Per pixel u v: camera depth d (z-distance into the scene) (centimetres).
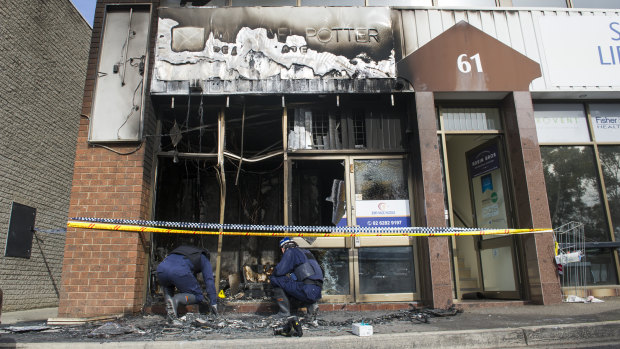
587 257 680
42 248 902
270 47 681
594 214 702
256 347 385
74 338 424
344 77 677
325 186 867
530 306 598
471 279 795
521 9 729
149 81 664
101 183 625
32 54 883
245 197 920
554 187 708
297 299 527
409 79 682
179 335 429
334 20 696
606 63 721
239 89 664
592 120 738
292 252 536
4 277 780
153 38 680
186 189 907
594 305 580
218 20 686
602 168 724
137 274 602
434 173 648
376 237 664
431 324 476
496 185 735
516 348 409
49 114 945
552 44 721
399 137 703
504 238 706
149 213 650
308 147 688
